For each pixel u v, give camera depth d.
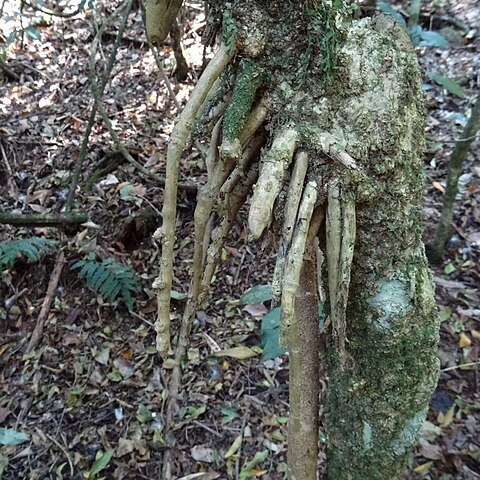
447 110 2.79
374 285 0.92
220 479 1.70
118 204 2.59
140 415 1.90
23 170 2.84
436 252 2.18
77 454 1.83
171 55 3.33
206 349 2.05
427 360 0.98
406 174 0.87
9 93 3.25
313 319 0.96
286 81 0.82
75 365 2.08
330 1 0.78
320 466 1.58
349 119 0.82
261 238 0.90
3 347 2.20
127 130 2.95
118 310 2.23
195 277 0.92
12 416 1.96
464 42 3.16
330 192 0.82
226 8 0.79
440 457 1.63
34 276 2.38
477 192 2.41
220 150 0.80
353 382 0.98
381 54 0.82
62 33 3.58
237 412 1.86
